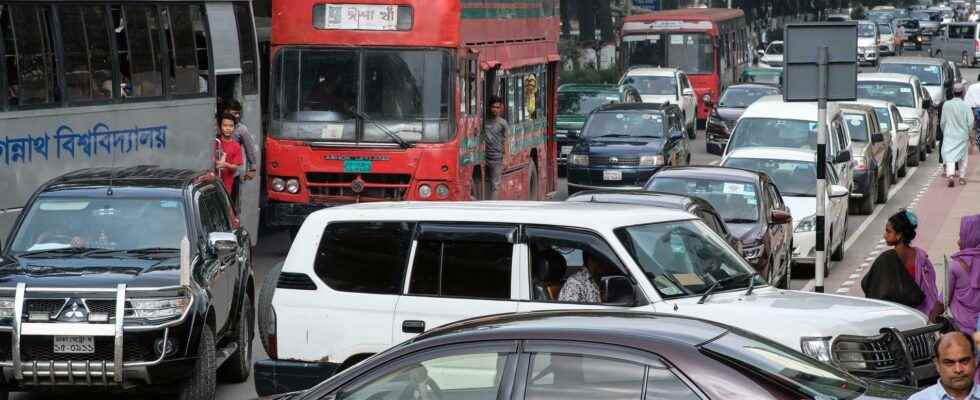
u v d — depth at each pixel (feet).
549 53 177.17
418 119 132.57
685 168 121.80
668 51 327.67
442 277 65.77
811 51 101.14
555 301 63.31
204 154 125.80
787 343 60.23
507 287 64.44
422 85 132.46
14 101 99.96
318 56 134.21
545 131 176.76
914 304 76.64
